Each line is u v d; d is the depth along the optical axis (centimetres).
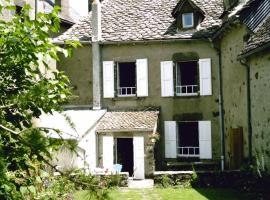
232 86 1541
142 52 1834
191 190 1238
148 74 1830
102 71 1866
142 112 1772
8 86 276
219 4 1905
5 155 246
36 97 255
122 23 1923
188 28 1791
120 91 1895
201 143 1766
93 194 225
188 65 1983
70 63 1884
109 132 1667
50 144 241
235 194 1141
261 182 1102
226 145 1675
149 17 1928
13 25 283
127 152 2002
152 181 1513
